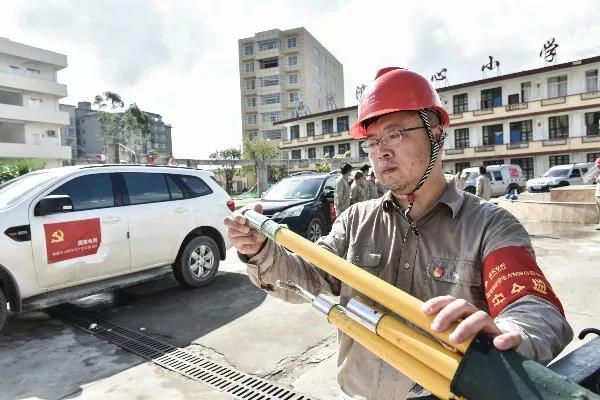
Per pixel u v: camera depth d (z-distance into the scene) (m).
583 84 28.89
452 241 1.10
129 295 4.98
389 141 1.10
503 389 0.61
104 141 53.28
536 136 30.98
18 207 3.79
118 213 4.43
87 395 2.79
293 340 3.57
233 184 26.66
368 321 0.83
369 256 1.23
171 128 97.81
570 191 12.77
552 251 6.72
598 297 4.30
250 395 2.73
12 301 3.72
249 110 62.41
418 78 1.10
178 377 3.00
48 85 39.59
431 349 0.72
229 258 6.88
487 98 32.72
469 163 34.12
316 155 41.31
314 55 64.56
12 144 36.78
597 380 0.81
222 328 3.88
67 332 3.88
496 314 0.91
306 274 1.28
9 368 3.18
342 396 1.23
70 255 4.02
